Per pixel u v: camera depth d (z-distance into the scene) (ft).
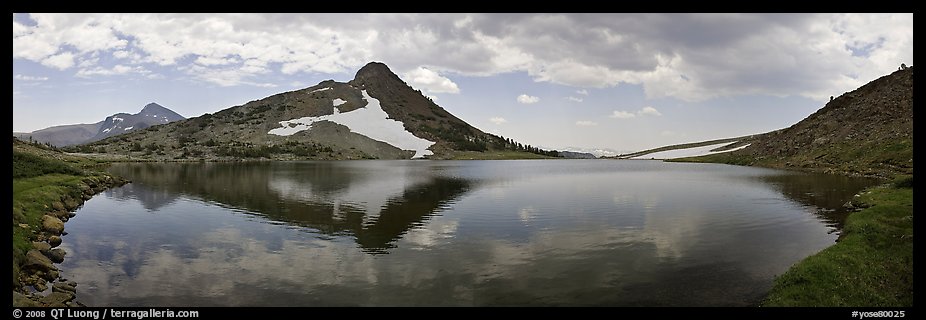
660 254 93.35
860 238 90.99
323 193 206.39
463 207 160.15
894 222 101.09
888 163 251.60
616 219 133.69
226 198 186.80
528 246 100.94
